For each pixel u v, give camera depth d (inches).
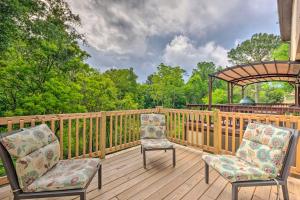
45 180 70.1
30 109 297.7
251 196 92.0
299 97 365.1
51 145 85.4
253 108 251.0
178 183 104.7
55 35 305.0
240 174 77.6
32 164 71.1
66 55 357.4
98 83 493.0
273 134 86.2
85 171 77.4
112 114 152.9
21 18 238.8
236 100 849.5
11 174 67.6
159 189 98.0
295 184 105.0
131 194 92.7
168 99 1084.5
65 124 316.2
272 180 79.6
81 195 69.1
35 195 67.1
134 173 117.1
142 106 1013.8
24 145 70.7
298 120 112.5
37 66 323.3
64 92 344.2
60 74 370.3
